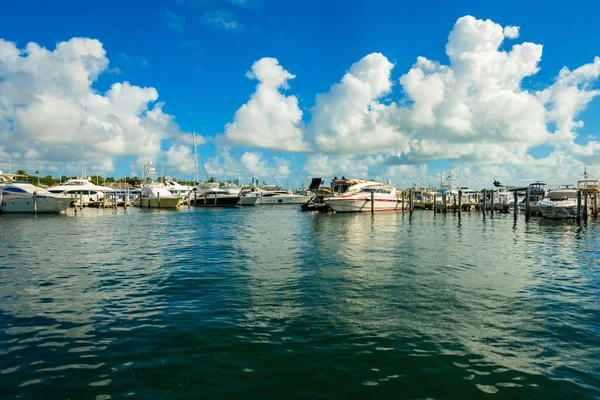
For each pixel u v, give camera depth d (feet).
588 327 28.68
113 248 67.67
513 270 48.57
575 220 133.90
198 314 31.35
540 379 21.21
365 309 32.58
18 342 25.76
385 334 27.17
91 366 22.47
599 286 40.65
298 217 155.12
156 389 20.08
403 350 24.63
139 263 53.11
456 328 28.35
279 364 22.80
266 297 36.19
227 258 56.95
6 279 43.65
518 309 32.78
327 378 21.25
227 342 25.80
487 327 28.60
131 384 20.52
